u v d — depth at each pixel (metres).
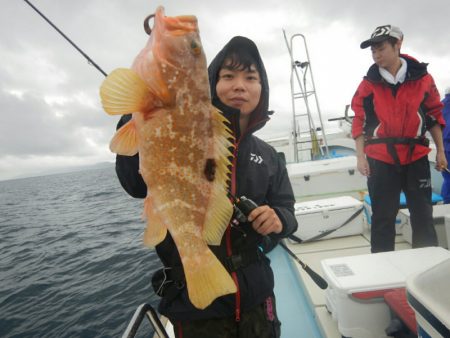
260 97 1.66
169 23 1.09
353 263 2.34
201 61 1.12
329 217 3.90
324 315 2.44
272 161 1.79
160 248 1.45
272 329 1.51
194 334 1.38
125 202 24.03
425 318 1.04
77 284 7.43
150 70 1.06
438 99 2.96
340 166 5.84
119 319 5.55
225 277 1.08
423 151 2.87
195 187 1.13
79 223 16.27
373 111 3.09
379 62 2.88
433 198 4.11
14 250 12.00
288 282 3.14
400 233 3.82
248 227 1.46
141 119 1.08
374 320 2.03
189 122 1.11
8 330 5.66
